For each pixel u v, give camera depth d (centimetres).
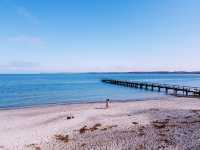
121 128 1499
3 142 1255
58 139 1296
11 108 2720
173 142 1135
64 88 6259
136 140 1192
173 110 2195
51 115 2056
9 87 6562
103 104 2925
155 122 1659
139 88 5931
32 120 1878
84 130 1477
